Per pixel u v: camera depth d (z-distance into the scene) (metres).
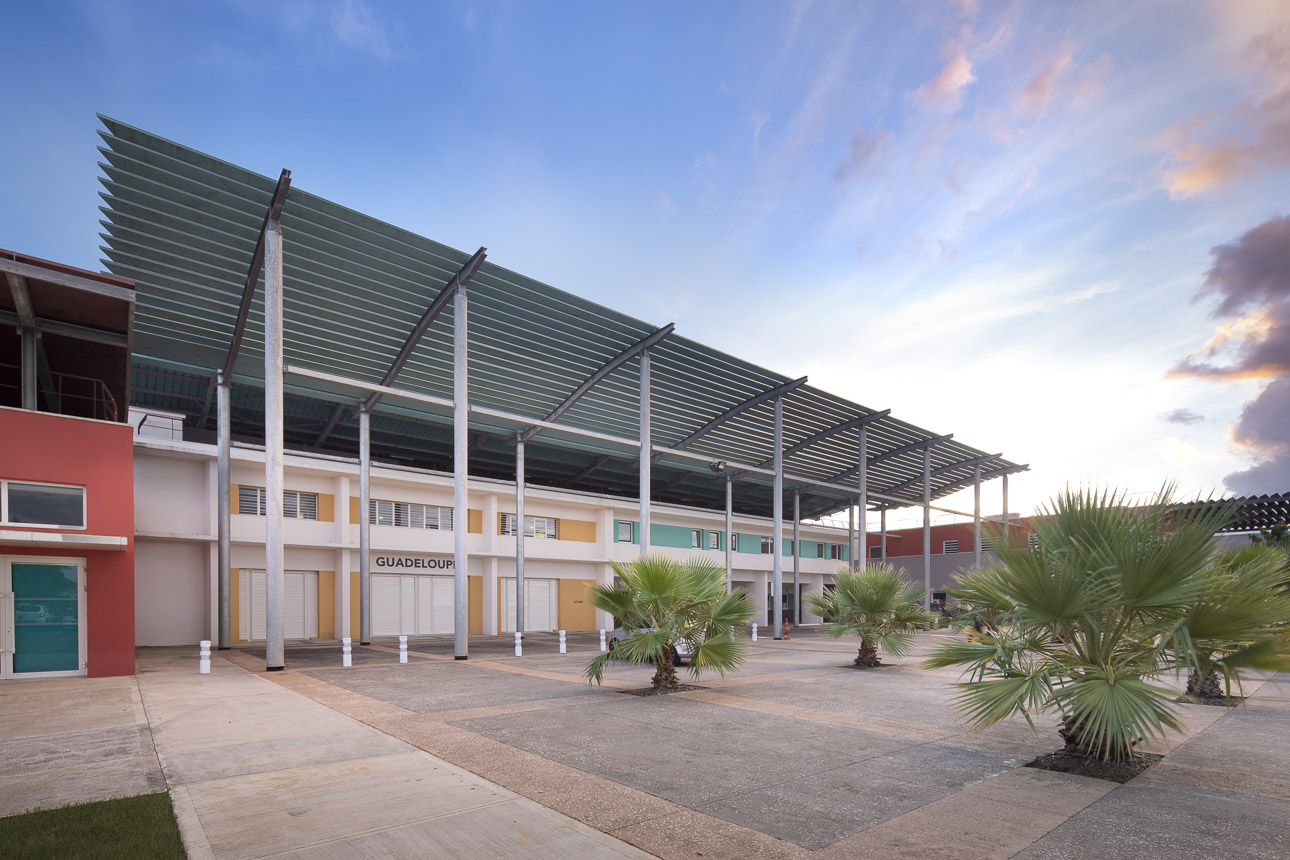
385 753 7.29
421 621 29.28
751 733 8.31
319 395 26.27
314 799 5.66
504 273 21.88
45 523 13.40
